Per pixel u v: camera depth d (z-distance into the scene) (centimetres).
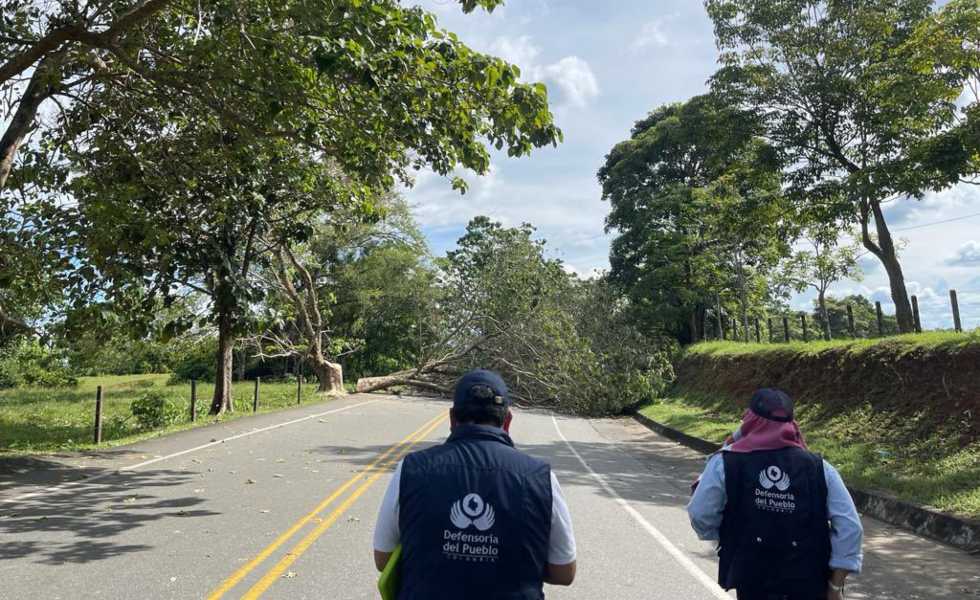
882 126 1789
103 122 1380
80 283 1440
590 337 2816
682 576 607
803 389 1736
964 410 1120
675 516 858
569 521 233
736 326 3881
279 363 4734
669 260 3559
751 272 3428
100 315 1420
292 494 902
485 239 4016
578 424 2200
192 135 1444
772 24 1947
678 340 3981
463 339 3145
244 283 1639
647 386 2622
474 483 223
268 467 1113
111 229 1283
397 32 987
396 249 4141
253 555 628
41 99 1252
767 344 2352
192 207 1534
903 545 747
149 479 995
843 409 1466
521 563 218
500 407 248
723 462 306
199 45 1095
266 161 1617
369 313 4300
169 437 1502
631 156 3994
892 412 1297
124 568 584
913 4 1786
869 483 977
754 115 1997
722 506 304
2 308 1477
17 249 1281
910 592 582
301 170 1672
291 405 2430
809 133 1930
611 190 4194
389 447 1355
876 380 1430
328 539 685
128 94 1342
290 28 1041
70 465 1102
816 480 293
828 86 1861
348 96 1141
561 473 1179
